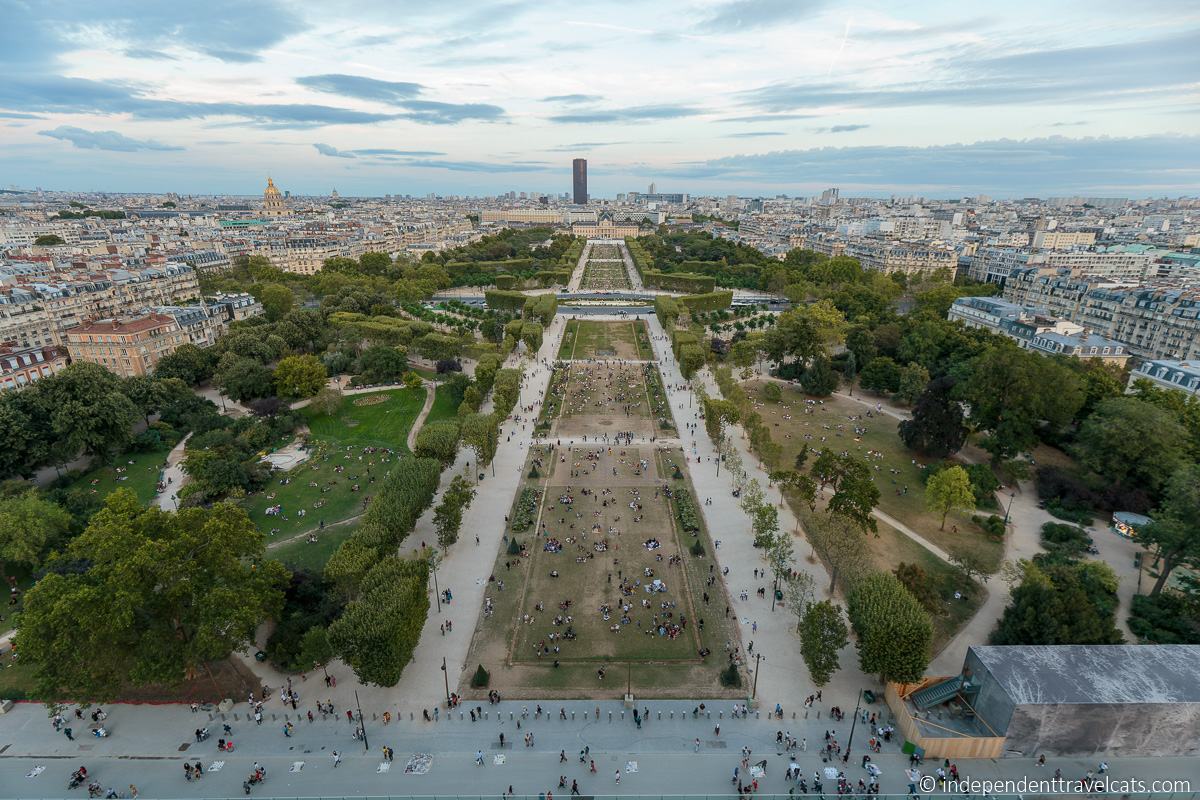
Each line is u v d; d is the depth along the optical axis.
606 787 154.25
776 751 163.75
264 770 158.50
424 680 187.00
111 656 164.25
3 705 175.50
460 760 161.50
